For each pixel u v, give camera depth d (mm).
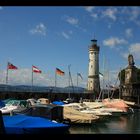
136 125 44531
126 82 114875
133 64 115375
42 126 24156
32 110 32656
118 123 47281
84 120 38812
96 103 62031
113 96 112125
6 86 96750
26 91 98812
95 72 121062
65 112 38750
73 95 108750
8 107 41906
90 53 122000
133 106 78312
